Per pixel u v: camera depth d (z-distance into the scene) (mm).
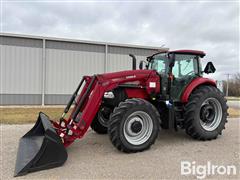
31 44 12414
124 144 4047
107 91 4348
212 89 5188
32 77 12523
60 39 12812
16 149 4340
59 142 3504
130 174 3258
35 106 12359
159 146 4602
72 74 13289
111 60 14031
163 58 5273
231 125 7008
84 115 4047
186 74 5316
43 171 3334
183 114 5055
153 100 4973
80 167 3492
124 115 4055
